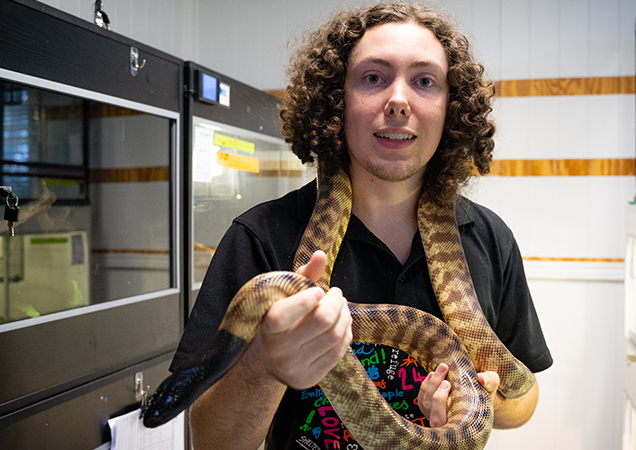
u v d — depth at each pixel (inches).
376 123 44.1
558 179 155.3
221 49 179.5
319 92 49.1
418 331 47.7
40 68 74.3
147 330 100.7
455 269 51.7
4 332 71.8
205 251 117.0
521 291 55.9
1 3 68.4
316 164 55.4
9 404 72.4
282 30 174.4
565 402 155.5
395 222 53.1
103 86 85.9
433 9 49.8
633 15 149.3
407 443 40.4
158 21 162.6
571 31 153.2
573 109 153.8
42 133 81.7
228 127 121.3
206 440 42.7
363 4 57.2
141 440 95.4
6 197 75.6
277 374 32.4
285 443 48.8
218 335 32.5
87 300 91.7
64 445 81.4
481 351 49.5
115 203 97.1
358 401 41.1
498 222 57.2
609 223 152.4
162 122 103.9
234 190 126.6
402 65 44.1
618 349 152.3
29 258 81.0
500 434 158.9
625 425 122.2
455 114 48.8
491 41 157.8
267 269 47.9
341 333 31.0
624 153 151.1
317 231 48.8
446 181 51.7
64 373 81.5
